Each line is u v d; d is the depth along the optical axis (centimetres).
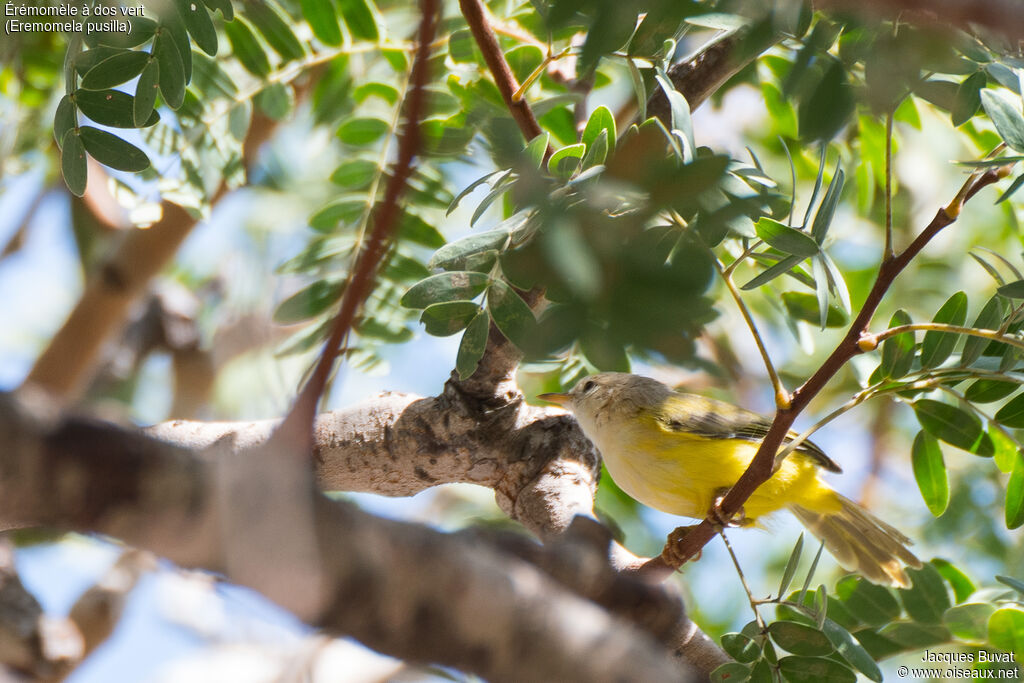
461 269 614
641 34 428
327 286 918
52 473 323
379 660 1259
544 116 1014
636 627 542
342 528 354
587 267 328
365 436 877
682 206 341
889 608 891
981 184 642
